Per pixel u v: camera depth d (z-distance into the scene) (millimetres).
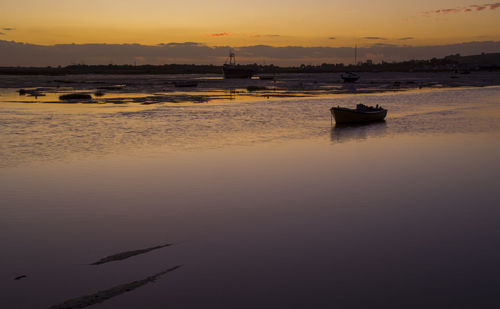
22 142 22375
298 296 7230
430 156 18859
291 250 9070
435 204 12211
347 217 11156
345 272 8070
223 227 10469
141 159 18391
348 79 108438
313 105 44375
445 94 60094
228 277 7887
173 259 8641
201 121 31094
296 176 15492
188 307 6898
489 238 9672
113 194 13297
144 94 62125
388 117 34500
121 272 8070
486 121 30641
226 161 18000
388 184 14383
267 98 54531
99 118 32625
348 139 23828
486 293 7273
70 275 7945
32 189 13867
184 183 14578
